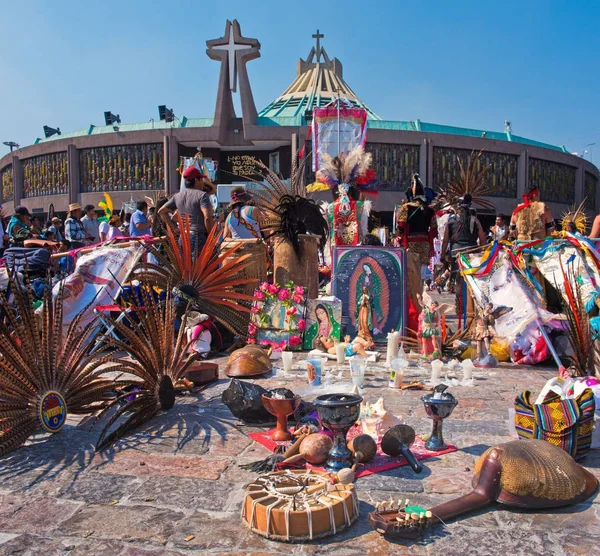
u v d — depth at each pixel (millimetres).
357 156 11242
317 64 53250
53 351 4320
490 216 41438
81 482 3453
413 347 7992
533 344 6980
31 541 2750
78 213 13461
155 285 6758
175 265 6918
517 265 7195
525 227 8477
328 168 11359
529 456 3109
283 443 4051
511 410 4230
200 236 8070
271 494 2922
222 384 5934
